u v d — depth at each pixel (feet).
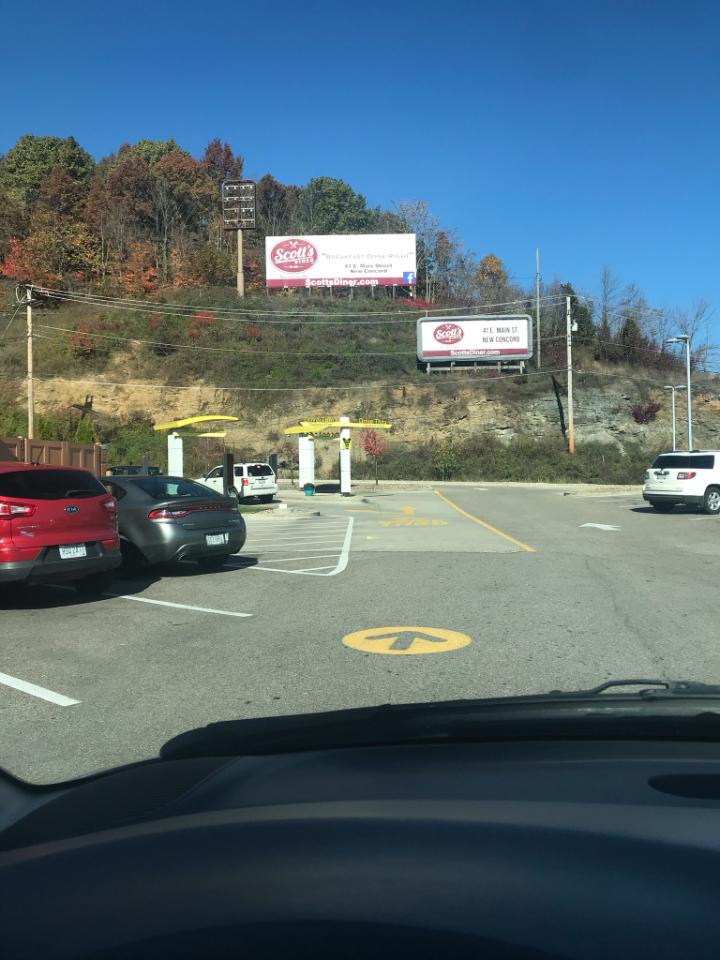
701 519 67.82
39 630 24.88
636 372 190.29
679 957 4.04
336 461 168.25
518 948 4.11
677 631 23.85
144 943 4.50
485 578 35.29
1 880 5.69
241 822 6.25
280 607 28.78
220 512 37.70
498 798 6.63
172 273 230.68
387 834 5.72
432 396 179.32
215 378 181.37
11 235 224.33
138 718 15.81
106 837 6.34
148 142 302.66
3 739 14.56
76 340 181.98
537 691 17.46
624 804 6.39
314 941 4.33
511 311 219.00
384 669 19.60
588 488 134.21
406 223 261.85
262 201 295.69
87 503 29.66
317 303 217.36
